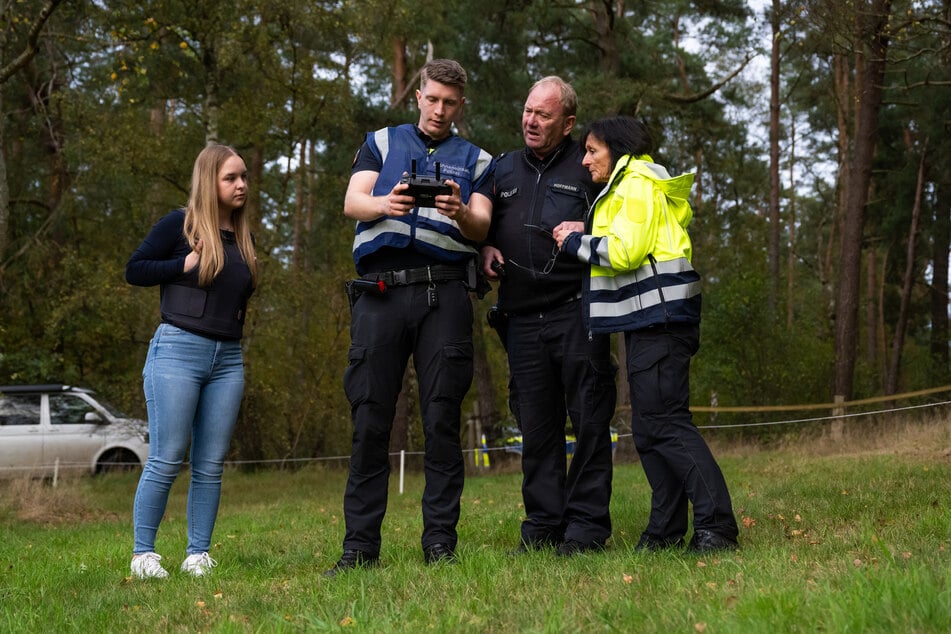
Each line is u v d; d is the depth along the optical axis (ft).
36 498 37.29
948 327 84.79
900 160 87.97
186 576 14.93
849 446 47.14
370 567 13.93
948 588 8.54
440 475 14.57
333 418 63.05
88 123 55.98
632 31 67.21
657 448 14.32
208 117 52.03
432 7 59.77
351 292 14.64
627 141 14.69
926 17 44.29
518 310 15.38
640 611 9.29
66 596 13.41
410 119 61.77
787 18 47.98
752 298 61.26
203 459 15.92
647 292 14.12
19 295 63.41
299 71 54.85
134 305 55.06
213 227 15.42
